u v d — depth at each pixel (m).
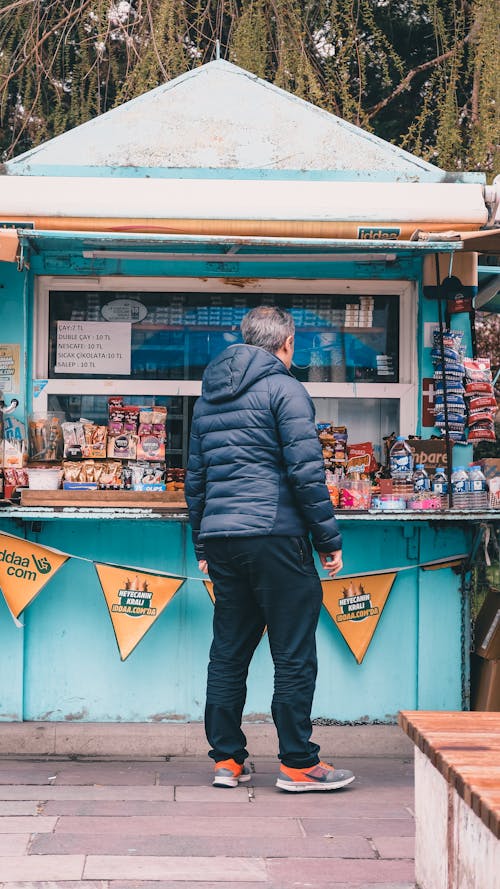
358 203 4.18
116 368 4.63
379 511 4.25
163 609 4.38
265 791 3.82
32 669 4.41
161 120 4.50
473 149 7.30
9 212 4.12
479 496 4.36
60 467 4.45
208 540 3.77
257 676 4.47
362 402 4.72
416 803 2.64
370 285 4.66
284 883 2.79
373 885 2.78
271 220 4.14
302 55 7.22
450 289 4.57
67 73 7.33
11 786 3.82
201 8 7.29
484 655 4.49
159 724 4.42
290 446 3.65
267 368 3.74
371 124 7.47
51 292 4.62
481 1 7.30
